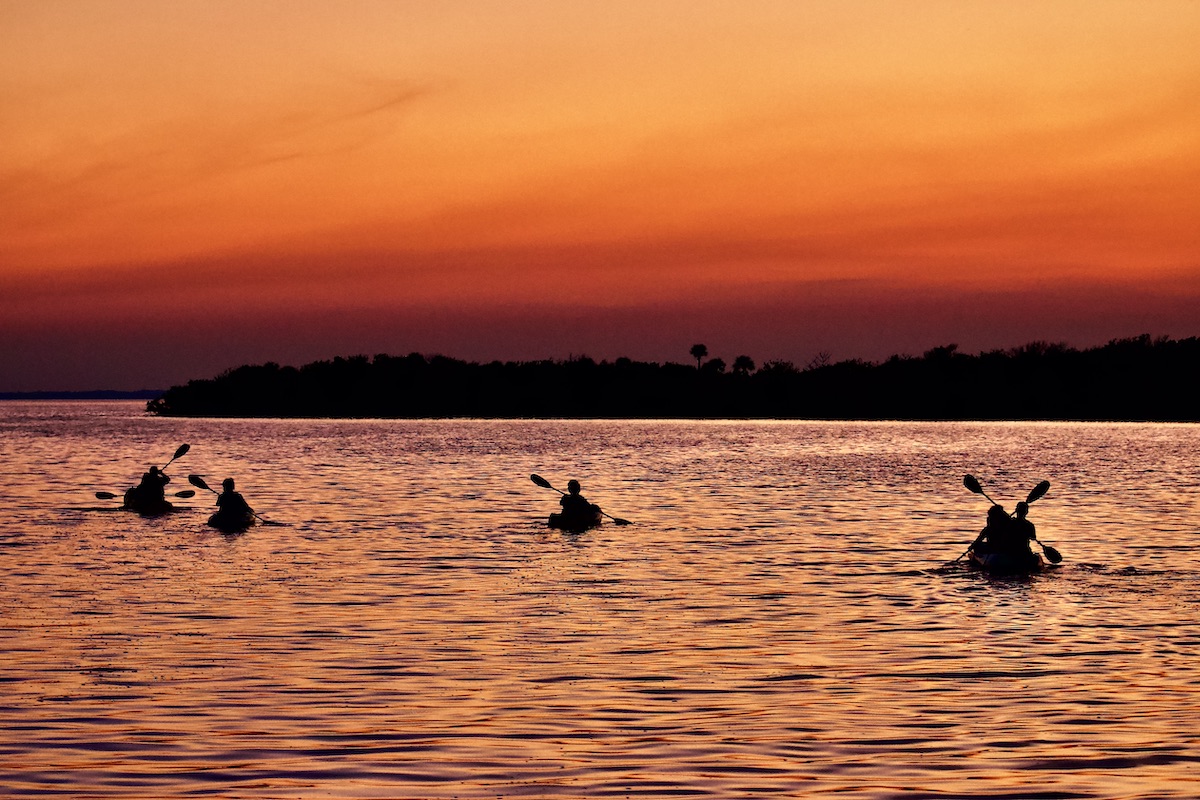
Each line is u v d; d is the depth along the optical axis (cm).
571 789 1881
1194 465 11544
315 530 5656
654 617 3356
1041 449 15238
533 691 2495
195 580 4031
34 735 2161
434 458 12825
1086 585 3956
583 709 2356
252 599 3644
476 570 4306
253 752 2066
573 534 5512
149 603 3559
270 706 2369
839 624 3259
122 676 2611
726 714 2320
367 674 2642
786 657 2830
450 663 2755
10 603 3550
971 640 3036
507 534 5503
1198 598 3694
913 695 2467
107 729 2202
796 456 13462
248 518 5825
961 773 1959
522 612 3438
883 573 4228
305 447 15638
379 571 4269
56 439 18212
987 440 18525
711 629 3178
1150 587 3909
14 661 2756
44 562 4475
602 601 3631
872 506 7062
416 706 2372
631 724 2248
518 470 10662
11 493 7906
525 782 1914
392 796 1848
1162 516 6425
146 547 4959
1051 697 2452
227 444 16550
